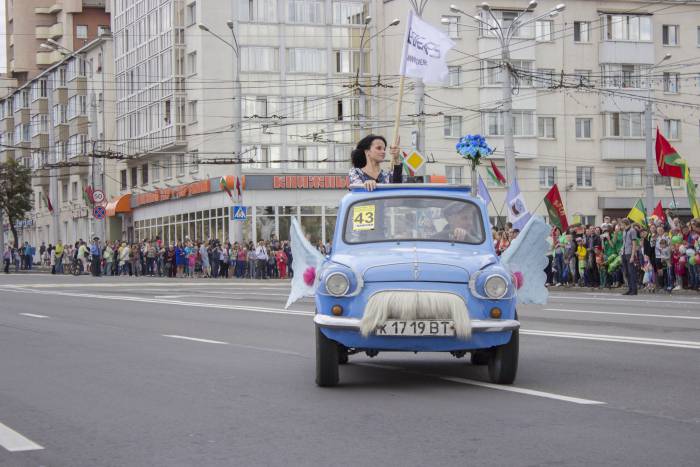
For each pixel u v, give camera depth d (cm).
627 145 6531
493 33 6228
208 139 6256
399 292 896
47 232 9306
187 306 2317
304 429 733
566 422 746
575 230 3284
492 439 684
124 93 7550
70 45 9562
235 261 5100
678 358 1142
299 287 1017
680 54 6625
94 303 2466
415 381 988
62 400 894
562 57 6400
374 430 724
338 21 6347
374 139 1093
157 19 6831
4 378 1047
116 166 7781
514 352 934
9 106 9956
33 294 2983
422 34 1727
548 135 6438
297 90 6294
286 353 1265
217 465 621
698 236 2781
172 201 6850
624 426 729
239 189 5216
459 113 6269
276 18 6278
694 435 695
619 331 1505
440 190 1044
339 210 1043
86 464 634
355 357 1223
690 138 6669
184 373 1066
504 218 6331
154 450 671
